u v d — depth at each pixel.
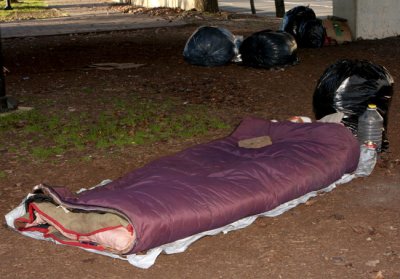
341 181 6.83
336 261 5.12
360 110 7.96
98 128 9.21
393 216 6.00
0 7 40.44
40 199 5.70
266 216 5.98
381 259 5.15
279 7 25.12
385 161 7.59
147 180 5.73
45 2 45.72
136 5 35.84
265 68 13.32
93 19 26.95
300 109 10.30
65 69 14.25
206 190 5.50
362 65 8.18
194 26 22.02
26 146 8.54
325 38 16.23
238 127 7.39
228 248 5.43
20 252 5.44
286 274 4.95
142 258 5.11
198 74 13.16
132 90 11.85
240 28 20.70
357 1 16.84
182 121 9.55
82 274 5.03
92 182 7.17
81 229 5.38
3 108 10.23
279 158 6.23
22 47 18.03
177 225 5.13
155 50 16.55
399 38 17.06
